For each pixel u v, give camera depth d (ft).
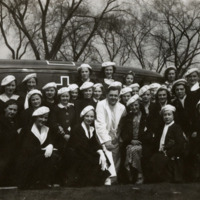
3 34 96.68
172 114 31.96
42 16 88.48
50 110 32.17
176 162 31.14
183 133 31.99
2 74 35.58
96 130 32.09
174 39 109.70
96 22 92.68
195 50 111.34
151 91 36.17
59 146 30.94
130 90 34.94
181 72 108.88
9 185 29.48
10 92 32.45
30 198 25.26
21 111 32.01
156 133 32.37
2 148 29.30
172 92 34.27
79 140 30.17
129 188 28.19
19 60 36.94
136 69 41.45
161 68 112.88
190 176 31.89
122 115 33.19
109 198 25.27
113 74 39.52
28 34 88.79
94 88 34.76
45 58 88.79
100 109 32.81
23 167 28.63
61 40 89.97
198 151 31.94
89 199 25.07
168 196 25.85
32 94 31.19
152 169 31.35
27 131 29.35
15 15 88.79
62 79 37.45
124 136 32.81
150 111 33.06
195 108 33.01
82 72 36.35
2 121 29.50
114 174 31.48
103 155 30.45
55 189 28.07
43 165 28.60
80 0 89.71
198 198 25.39
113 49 109.60
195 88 34.50
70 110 33.04
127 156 32.22
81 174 29.94
